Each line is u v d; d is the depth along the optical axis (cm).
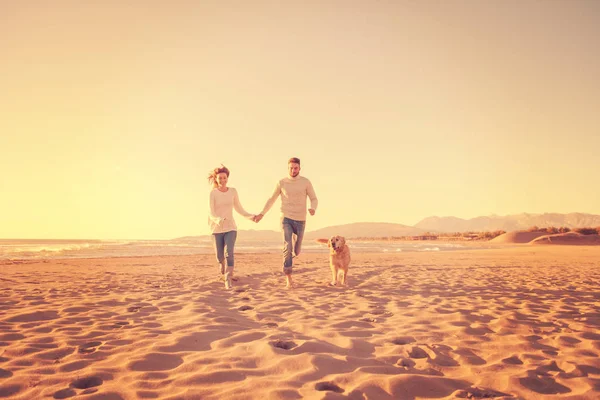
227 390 198
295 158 613
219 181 623
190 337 297
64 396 191
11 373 220
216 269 958
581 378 219
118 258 1377
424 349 276
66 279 708
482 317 384
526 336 310
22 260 1213
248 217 630
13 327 328
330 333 316
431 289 600
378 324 356
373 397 192
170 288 587
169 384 207
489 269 1004
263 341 284
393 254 1920
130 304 450
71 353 259
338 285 645
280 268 994
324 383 209
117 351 263
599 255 1802
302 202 623
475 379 220
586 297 518
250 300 489
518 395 198
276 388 199
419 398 194
